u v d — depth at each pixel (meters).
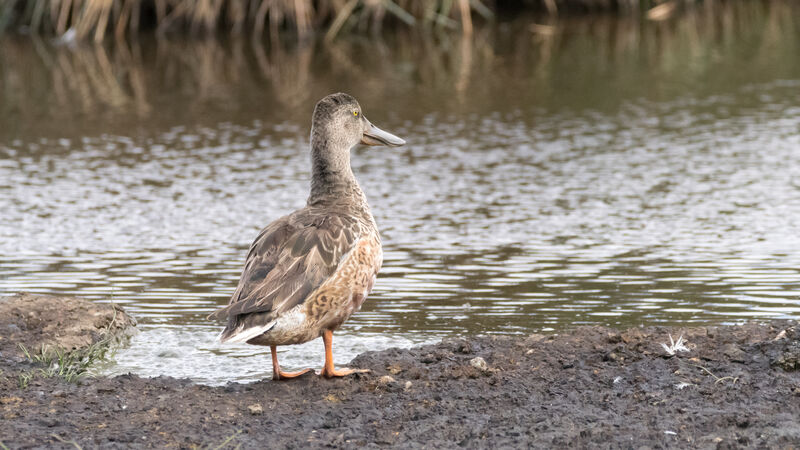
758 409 7.53
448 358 9.06
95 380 8.73
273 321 7.67
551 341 9.36
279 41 33.09
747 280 11.80
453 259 13.10
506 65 28.36
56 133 21.62
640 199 15.92
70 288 12.16
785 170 17.33
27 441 7.22
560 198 16.12
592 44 31.39
